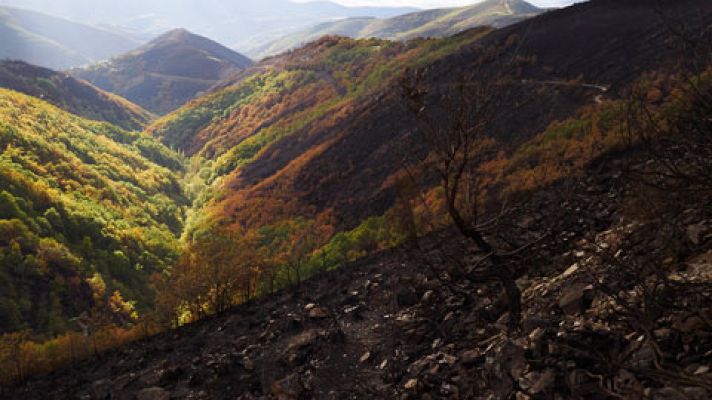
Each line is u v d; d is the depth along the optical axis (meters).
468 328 6.57
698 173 3.62
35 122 158.50
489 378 4.71
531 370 4.23
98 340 16.97
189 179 183.62
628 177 4.39
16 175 104.31
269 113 197.50
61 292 79.00
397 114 77.25
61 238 93.62
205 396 7.84
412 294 8.76
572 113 33.16
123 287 86.88
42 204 103.12
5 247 81.69
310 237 56.22
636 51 40.62
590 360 3.77
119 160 162.25
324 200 69.94
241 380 8.12
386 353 7.12
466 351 5.87
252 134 186.38
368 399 5.87
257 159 134.00
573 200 8.29
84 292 81.19
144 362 11.50
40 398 11.21
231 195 117.50
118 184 138.50
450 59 76.25
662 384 3.09
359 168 72.12
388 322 8.34
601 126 17.98
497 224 6.07
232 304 15.62
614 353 3.61
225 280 15.61
